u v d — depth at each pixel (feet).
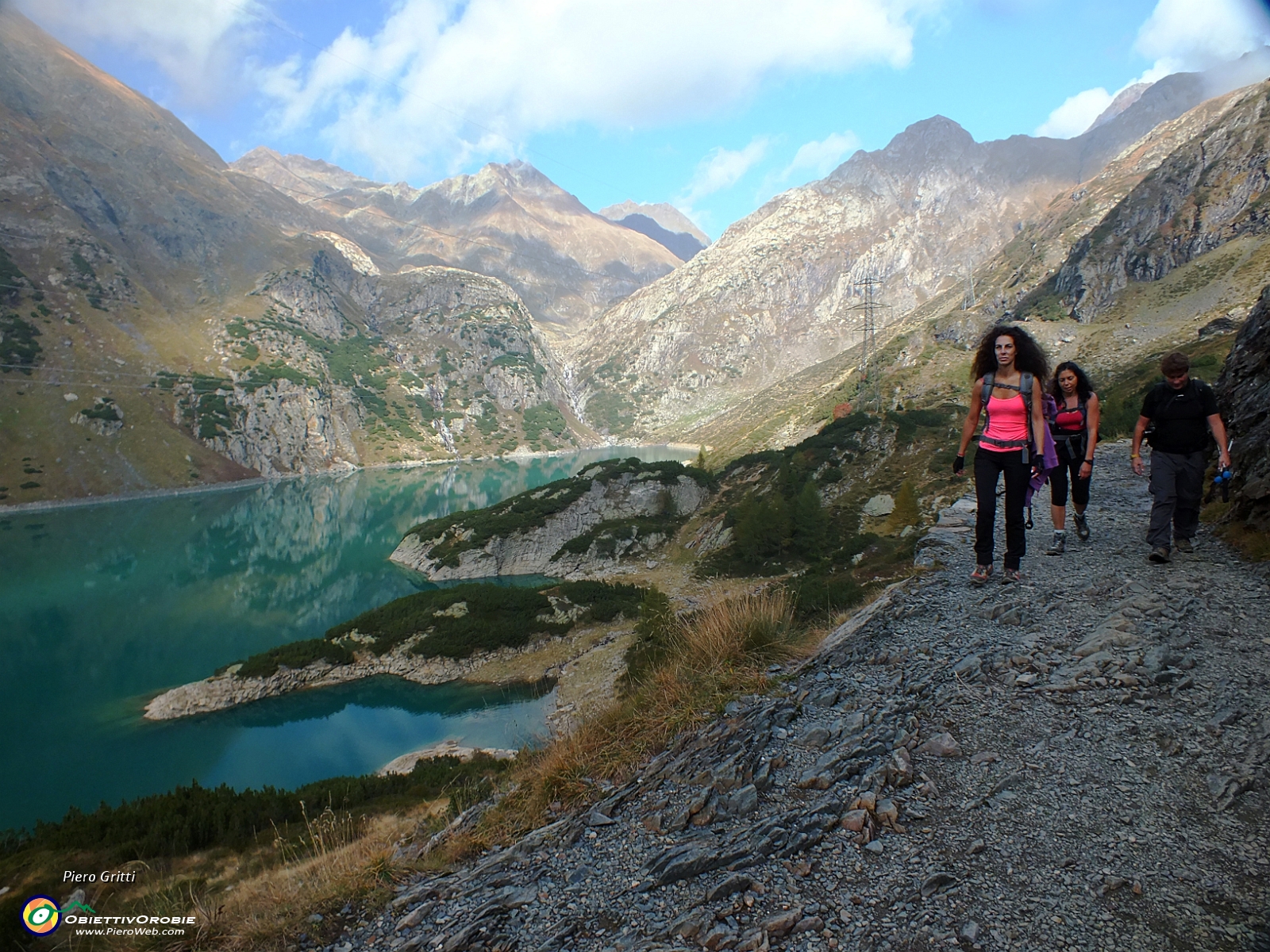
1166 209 558.56
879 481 224.12
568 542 255.29
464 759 95.25
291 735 123.13
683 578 197.88
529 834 17.74
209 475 530.68
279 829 52.13
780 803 14.96
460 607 167.73
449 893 15.99
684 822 15.42
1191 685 16.06
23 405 488.02
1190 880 10.81
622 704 23.53
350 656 152.87
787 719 17.90
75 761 116.67
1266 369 35.45
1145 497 37.22
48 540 334.85
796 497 199.00
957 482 191.21
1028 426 23.71
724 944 11.48
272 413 635.66
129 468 493.36
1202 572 22.94
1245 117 553.64
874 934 10.94
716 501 267.18
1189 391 24.68
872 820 13.71
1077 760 14.28
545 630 159.43
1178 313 465.88
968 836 12.73
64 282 628.69
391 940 14.99
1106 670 17.22
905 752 15.38
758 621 23.81
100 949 23.79
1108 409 124.88
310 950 15.74
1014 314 597.52
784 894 12.30
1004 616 21.45
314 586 251.19
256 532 362.74
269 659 147.74
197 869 41.68
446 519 295.89
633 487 280.51
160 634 199.21
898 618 22.80
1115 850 11.71
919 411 268.82
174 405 572.92
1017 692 17.20
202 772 110.22
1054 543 27.30
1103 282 552.00
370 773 105.50
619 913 13.19
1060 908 10.70
